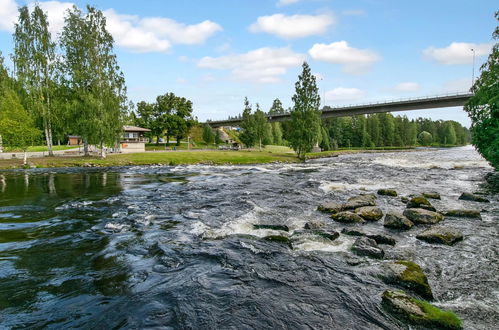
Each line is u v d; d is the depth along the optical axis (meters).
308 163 44.66
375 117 128.12
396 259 7.45
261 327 4.70
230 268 6.91
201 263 7.21
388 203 14.12
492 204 13.55
